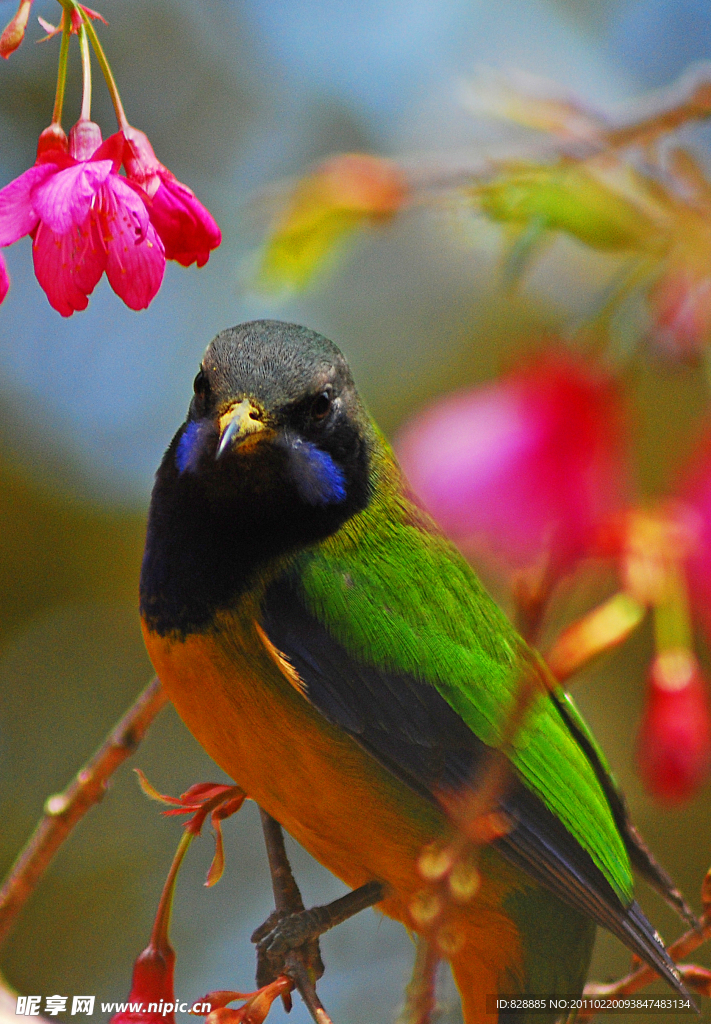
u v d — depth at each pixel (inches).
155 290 81.7
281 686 84.0
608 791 85.0
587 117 83.0
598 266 86.9
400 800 84.2
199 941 91.3
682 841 90.3
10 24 81.5
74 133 81.9
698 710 82.8
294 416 84.1
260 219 84.0
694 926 84.2
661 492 82.0
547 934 84.6
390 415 95.1
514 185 83.0
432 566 84.6
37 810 93.6
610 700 90.6
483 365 94.4
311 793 84.2
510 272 83.1
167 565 84.2
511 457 81.3
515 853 84.3
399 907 84.5
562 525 81.4
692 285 82.1
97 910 91.2
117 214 81.7
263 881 93.0
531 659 82.0
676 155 82.7
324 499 84.3
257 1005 82.5
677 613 82.0
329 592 84.2
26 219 81.7
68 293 81.7
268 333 84.4
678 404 85.1
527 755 84.4
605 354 81.7
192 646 84.0
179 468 84.3
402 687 84.3
